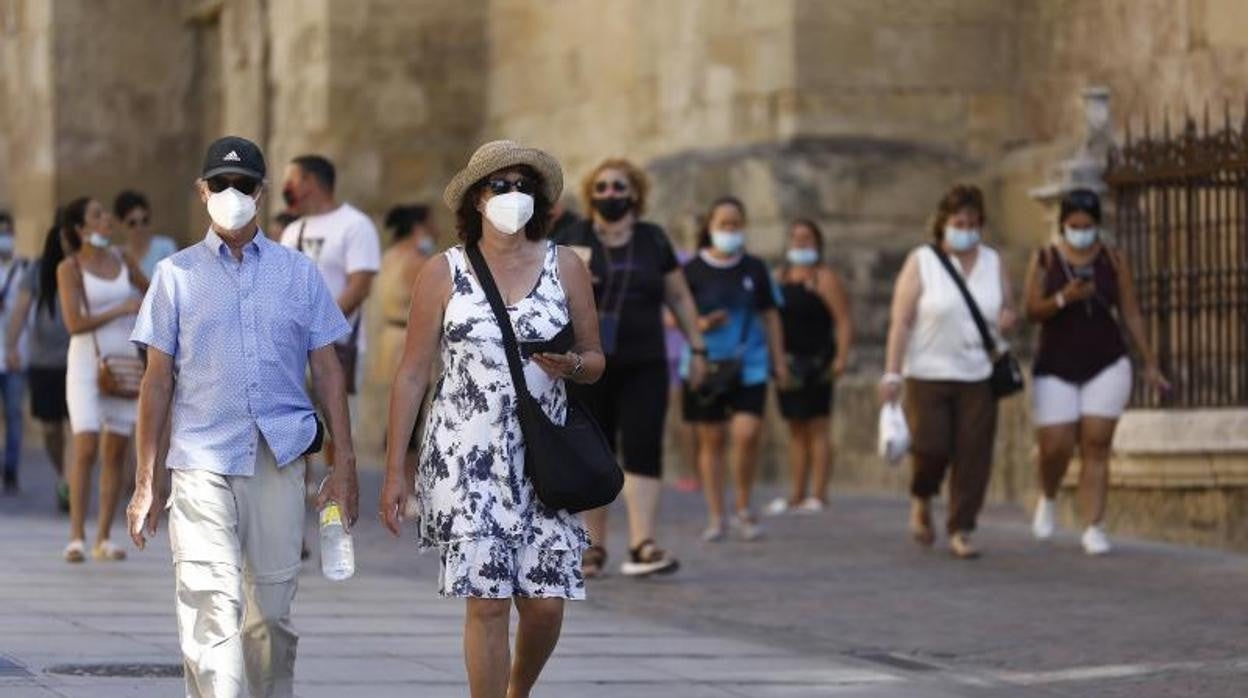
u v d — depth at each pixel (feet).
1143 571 96.07
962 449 100.83
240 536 54.19
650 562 94.02
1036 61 151.94
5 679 62.34
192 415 53.98
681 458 147.43
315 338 55.16
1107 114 116.98
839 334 123.44
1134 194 110.32
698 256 108.58
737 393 109.29
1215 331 106.52
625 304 91.45
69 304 93.09
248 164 54.03
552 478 53.16
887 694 67.05
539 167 54.75
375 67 202.49
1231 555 101.14
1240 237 105.40
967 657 75.31
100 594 82.69
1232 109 134.51
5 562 93.61
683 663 71.46
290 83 208.44
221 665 52.60
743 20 154.30
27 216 238.07
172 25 235.81
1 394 141.49
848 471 140.87
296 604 82.58
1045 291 101.30
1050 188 115.44
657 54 166.20
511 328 53.93
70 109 232.94
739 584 93.09
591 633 77.87
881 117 151.53
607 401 93.04
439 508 53.72
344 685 64.23
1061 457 102.58
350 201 201.67
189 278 54.24
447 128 203.82
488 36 203.82
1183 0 139.03
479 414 53.78
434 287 54.60
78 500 94.12
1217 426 104.83
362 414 180.04
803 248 123.54
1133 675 71.41
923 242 150.10
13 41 241.55
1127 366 101.45
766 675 69.72
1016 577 94.73
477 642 53.36
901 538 109.91
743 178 151.33
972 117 152.35
